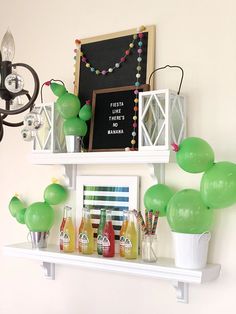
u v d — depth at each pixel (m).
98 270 1.97
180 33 1.80
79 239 1.89
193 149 1.51
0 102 2.37
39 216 1.97
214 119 1.70
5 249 2.06
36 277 2.18
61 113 1.91
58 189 2.02
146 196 1.72
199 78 1.74
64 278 2.08
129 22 1.94
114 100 1.91
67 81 2.13
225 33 1.69
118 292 1.91
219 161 1.68
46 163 1.96
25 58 2.29
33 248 2.01
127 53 1.91
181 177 1.76
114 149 1.88
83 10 2.09
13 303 2.26
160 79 1.84
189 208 1.54
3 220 2.32
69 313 2.05
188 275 1.55
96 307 1.97
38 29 2.25
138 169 1.88
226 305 1.63
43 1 2.24
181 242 1.57
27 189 2.24
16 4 2.34
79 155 1.85
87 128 1.97
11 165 2.31
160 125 1.70
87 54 2.04
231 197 1.48
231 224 1.64
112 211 1.91
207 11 1.74
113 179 1.92
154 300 1.80
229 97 1.67
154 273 1.62
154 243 1.69
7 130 2.33
